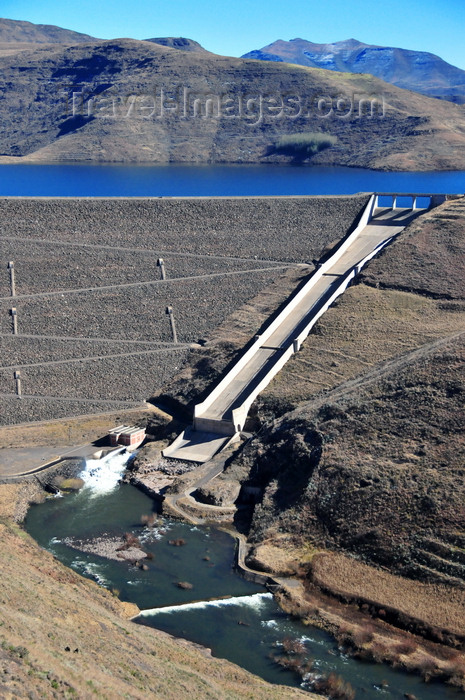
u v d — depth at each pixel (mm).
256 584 80062
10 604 61062
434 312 127312
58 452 110500
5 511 93938
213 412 112688
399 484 86125
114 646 60875
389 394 99125
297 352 121812
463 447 87875
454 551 77500
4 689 46594
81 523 92750
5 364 127125
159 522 92750
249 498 96938
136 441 113375
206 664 64562
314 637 71688
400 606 74125
